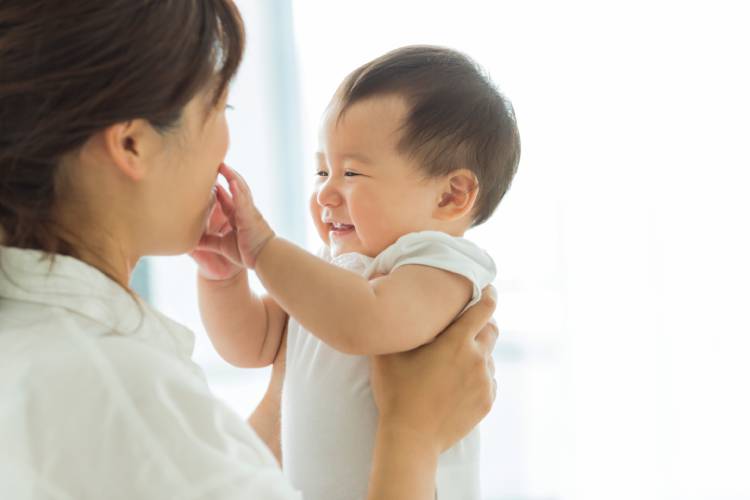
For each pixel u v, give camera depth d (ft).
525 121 7.39
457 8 7.36
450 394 2.82
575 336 7.47
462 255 3.05
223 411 2.09
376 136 3.19
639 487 7.41
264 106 7.61
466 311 3.02
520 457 7.57
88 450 1.94
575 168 7.38
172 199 2.33
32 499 1.91
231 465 1.97
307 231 7.69
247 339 3.33
